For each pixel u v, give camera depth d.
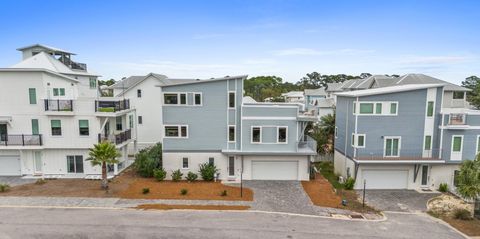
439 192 25.31
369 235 16.69
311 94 68.31
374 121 25.22
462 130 25.20
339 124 29.89
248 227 17.02
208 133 26.08
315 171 29.45
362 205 21.78
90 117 25.45
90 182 24.92
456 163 25.56
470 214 20.19
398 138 25.48
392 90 25.11
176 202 20.73
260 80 119.31
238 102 25.73
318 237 16.12
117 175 27.09
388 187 25.92
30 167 26.05
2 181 24.66
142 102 37.88
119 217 17.88
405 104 25.17
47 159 25.97
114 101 27.52
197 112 25.83
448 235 17.17
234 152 25.77
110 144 23.50
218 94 25.66
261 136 26.02
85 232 15.84
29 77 25.00
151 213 18.62
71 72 35.06
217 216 18.47
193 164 26.36
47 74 25.66
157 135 38.31
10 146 25.06
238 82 25.56
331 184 26.77
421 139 25.56
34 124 25.36
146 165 26.42
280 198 22.28
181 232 16.11
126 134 29.00
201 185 24.83
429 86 24.94
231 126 26.00
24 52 37.03
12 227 16.25
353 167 25.89
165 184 24.80
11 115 25.20
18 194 21.53
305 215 19.23
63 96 27.83
